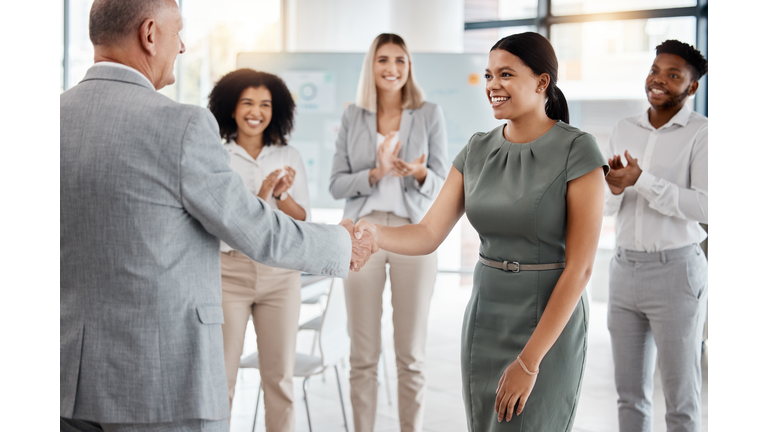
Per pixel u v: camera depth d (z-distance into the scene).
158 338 1.30
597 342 4.86
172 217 1.31
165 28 1.42
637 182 2.16
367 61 2.77
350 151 2.82
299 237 1.47
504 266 1.53
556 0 5.61
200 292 1.36
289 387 2.40
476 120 4.75
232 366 2.30
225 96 2.51
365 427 2.60
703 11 5.21
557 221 1.47
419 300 2.58
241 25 5.84
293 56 4.82
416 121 2.78
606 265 5.89
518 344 1.50
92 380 1.29
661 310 2.20
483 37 5.84
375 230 1.72
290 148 2.66
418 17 5.41
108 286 1.30
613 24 5.46
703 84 5.16
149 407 1.30
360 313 2.59
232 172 1.38
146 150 1.29
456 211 1.74
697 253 2.21
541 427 1.45
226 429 1.40
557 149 1.48
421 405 2.62
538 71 1.50
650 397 2.32
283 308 2.36
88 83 1.36
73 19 5.54
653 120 2.39
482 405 1.56
